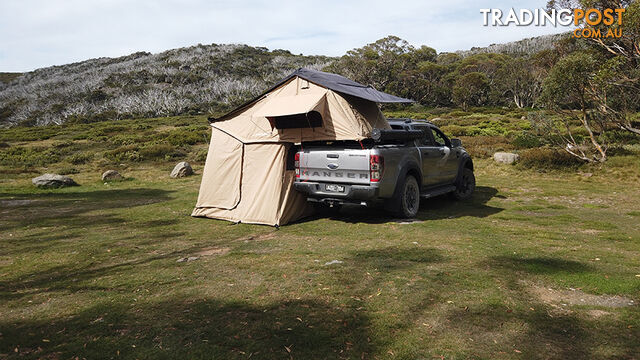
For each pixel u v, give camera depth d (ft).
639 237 16.76
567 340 8.27
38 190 37.63
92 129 140.46
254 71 514.27
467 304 10.12
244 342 8.38
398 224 19.97
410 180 21.31
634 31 36.96
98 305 10.61
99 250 16.65
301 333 8.74
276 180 21.24
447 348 8.03
